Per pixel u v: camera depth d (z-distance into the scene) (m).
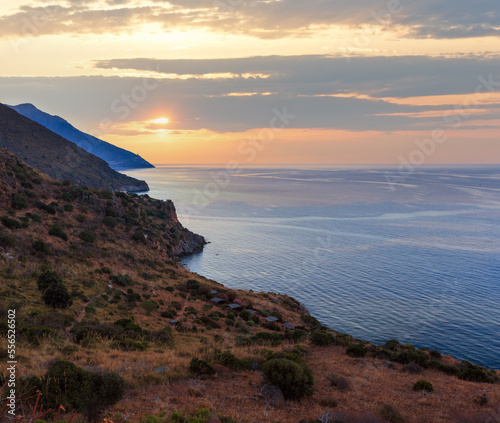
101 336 26.77
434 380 22.22
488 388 20.72
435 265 120.38
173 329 39.19
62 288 34.94
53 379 12.66
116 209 98.00
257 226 197.25
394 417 14.87
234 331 43.78
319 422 13.41
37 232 62.19
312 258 130.38
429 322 73.81
